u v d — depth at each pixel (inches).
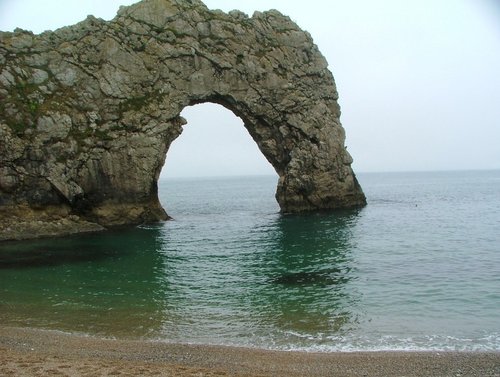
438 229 2363.4
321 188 3157.0
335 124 3198.8
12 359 729.0
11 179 2127.2
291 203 3129.9
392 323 964.6
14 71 2278.5
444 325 946.1
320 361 775.1
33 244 1985.7
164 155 2669.8
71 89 2411.4
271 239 2133.4
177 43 2679.6
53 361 725.3
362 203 3545.8
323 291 1224.8
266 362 770.2
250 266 1562.5
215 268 1539.1
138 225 2566.4
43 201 2228.1
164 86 2630.4
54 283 1330.0
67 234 2236.7
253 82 2861.7
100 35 2534.5
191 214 3479.3
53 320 993.5
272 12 3070.9
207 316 1026.1
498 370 732.7
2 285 1300.4
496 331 909.2
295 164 3058.6
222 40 2805.1
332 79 3243.1
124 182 2479.1
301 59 3078.2
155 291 1245.1
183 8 2760.8
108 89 2482.8
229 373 700.7
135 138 2498.8
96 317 1015.6
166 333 915.4
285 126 3011.8
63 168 2265.0
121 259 1694.1
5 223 2108.8
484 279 1307.8
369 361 774.5
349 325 955.3
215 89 2768.2
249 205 4448.8
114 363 733.3
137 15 2655.0
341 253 1750.7
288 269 1502.2
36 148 2194.9
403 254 1701.5
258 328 942.4
